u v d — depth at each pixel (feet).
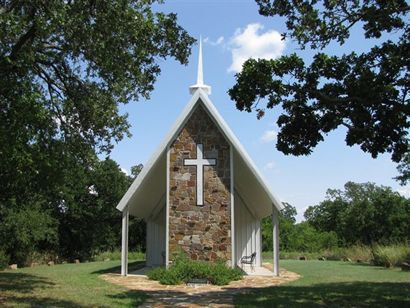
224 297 43.04
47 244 142.20
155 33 45.50
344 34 39.45
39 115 38.75
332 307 36.47
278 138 42.55
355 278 57.36
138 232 160.04
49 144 48.16
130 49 45.68
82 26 41.60
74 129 52.85
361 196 238.89
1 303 36.88
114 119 53.21
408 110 36.01
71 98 51.49
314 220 251.80
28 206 109.50
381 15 38.24
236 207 79.56
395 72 37.86
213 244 60.95
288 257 113.50
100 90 51.11
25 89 39.50
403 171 129.18
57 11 38.32
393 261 75.56
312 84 40.29
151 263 82.23
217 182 62.28
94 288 48.26
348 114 40.19
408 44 37.99
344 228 218.79
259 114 41.06
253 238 79.36
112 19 41.68
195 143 63.05
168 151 62.90
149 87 50.29
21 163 37.88
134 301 39.68
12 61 38.86
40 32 39.27
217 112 62.90
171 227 61.46
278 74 40.34
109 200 153.28
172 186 62.28
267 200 69.56
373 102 37.42
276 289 47.42
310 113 41.24
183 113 62.95
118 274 65.26
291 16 39.52
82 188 142.92
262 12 39.91
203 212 61.62
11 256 109.09
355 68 39.86
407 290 45.21
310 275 62.08
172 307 37.50
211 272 54.65
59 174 49.47
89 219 152.46
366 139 40.22
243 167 65.10
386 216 204.23
